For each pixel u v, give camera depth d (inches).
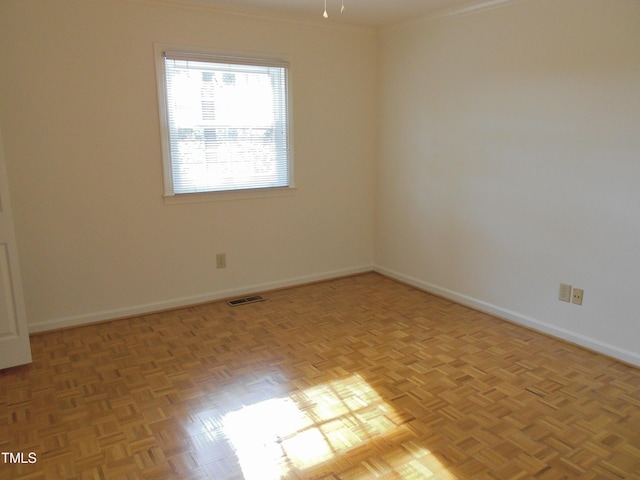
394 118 169.3
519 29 124.3
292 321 138.4
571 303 120.6
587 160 113.2
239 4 138.2
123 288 139.9
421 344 122.3
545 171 122.6
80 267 133.0
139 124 134.7
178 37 135.9
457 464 76.9
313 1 135.0
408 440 83.0
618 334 111.8
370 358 114.7
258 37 148.5
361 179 179.6
